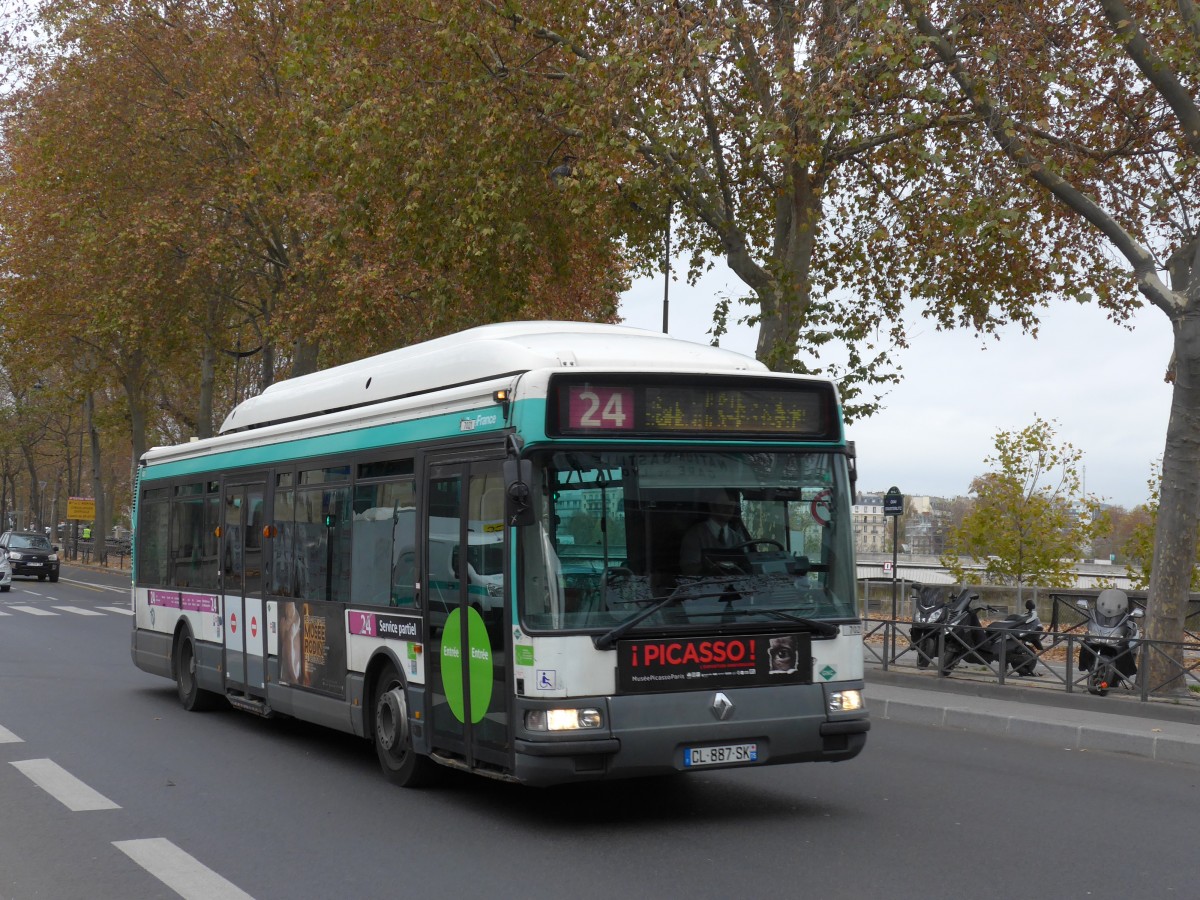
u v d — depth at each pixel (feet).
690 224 89.20
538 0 73.31
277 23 117.60
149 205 123.34
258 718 46.39
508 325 32.81
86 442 302.66
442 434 30.09
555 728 25.40
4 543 166.20
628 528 26.58
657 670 26.11
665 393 27.27
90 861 24.27
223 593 44.45
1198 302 49.88
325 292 110.73
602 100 66.59
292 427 39.50
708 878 22.80
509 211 77.87
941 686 52.90
